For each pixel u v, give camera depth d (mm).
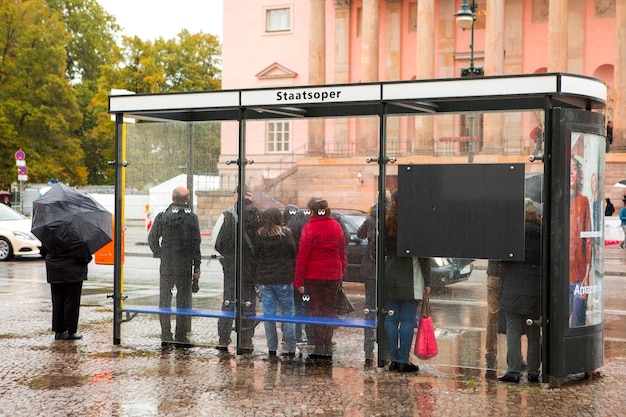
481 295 10023
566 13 41125
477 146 10195
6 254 27797
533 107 10188
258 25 51812
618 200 39688
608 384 9727
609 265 25922
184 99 11336
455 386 9516
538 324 9703
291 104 10719
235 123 11453
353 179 10758
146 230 12008
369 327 10648
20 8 56219
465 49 46688
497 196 9828
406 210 10281
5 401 8852
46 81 57031
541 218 9633
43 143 57281
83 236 12250
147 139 11891
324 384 9609
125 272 12141
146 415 8320
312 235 10969
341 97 10414
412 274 10312
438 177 10125
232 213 11500
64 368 10438
